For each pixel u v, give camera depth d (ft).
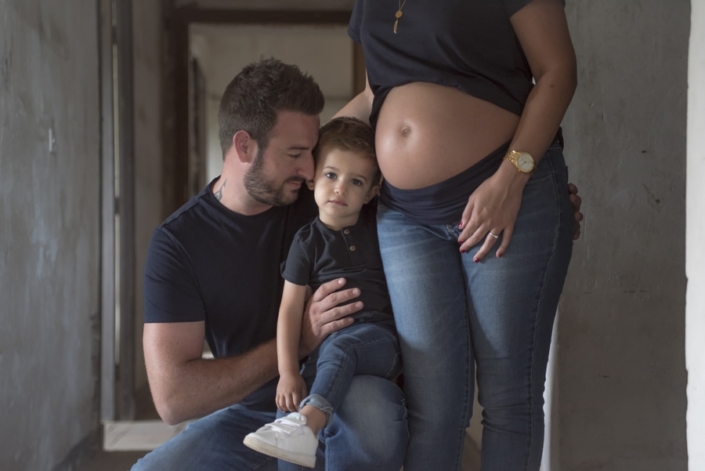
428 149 4.92
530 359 5.01
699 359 3.94
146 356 6.06
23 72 9.01
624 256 6.96
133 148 15.10
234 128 5.93
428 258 5.09
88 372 12.05
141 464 5.86
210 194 6.43
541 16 4.87
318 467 5.69
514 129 4.98
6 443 8.29
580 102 6.98
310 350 5.53
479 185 4.93
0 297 8.14
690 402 4.03
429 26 4.95
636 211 6.96
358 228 5.65
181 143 20.44
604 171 6.98
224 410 6.19
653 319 6.93
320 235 5.62
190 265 6.12
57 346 10.36
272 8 20.59
